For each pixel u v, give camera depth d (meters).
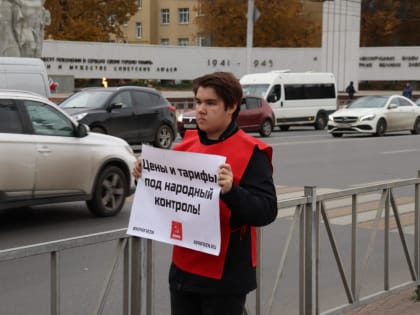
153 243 3.84
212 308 3.23
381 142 23.47
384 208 5.64
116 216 9.96
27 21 30.69
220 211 3.17
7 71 16.98
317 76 31.89
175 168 3.26
